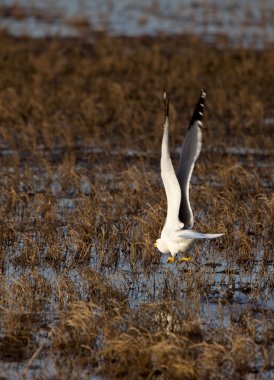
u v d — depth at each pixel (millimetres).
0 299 11398
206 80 29969
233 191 16969
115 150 21516
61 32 38750
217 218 14945
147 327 10406
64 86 28406
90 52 34781
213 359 9383
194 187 17250
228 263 13273
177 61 32406
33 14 43062
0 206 16094
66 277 11883
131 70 31219
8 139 21750
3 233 14312
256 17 43375
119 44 35906
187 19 42750
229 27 40719
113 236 14109
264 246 14094
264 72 30781
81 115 24844
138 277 12523
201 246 13953
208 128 23375
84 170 19031
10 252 13680
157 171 19453
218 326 10469
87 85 29047
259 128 23719
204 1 48062
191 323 10266
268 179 18797
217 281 12414
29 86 28234
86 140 22141
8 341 10156
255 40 37656
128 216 15734
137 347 9547
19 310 10891
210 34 39000
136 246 13773
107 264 13141
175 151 21391
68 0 47875
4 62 31969
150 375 9172
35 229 14891
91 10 44969
